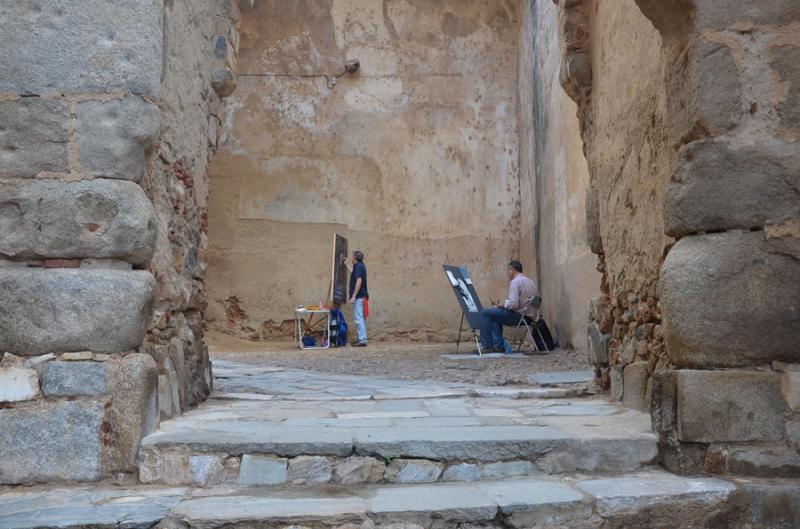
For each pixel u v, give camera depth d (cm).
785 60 313
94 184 320
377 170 1431
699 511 274
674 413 310
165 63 370
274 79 1428
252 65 1427
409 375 704
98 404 305
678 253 317
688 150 318
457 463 309
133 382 310
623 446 315
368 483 302
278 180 1414
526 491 281
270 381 620
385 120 1439
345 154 1428
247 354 1076
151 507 266
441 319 1420
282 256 1402
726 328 306
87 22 326
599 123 485
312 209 1416
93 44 326
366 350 1166
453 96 1453
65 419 304
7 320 308
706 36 314
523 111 1384
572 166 960
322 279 1405
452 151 1448
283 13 1432
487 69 1457
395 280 1419
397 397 470
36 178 320
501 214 1447
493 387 543
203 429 335
